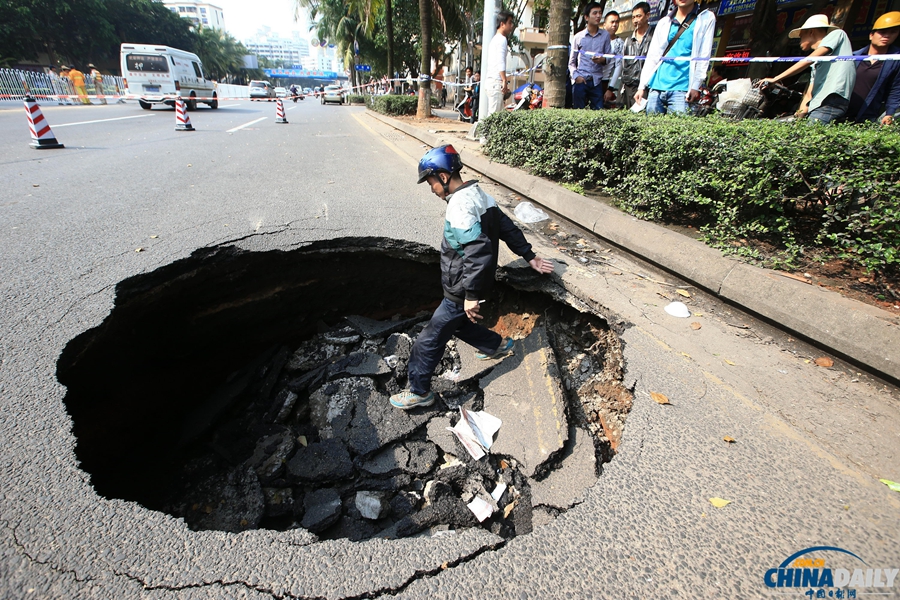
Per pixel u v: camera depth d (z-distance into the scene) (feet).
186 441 10.85
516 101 35.17
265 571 4.67
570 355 10.80
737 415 6.78
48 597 4.37
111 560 4.71
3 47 125.70
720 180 10.77
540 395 9.77
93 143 29.25
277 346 13.78
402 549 4.93
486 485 8.83
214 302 12.44
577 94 24.43
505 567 4.76
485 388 10.84
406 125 39.06
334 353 13.39
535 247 13.14
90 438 8.17
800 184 9.76
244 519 8.79
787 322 8.54
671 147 11.75
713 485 5.67
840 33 13.64
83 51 150.30
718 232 11.17
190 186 18.57
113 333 9.39
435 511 8.33
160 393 10.89
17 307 9.04
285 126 45.73
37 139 25.86
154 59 59.47
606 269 11.71
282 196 17.43
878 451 6.11
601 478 5.81
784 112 18.39
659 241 11.70
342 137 37.01
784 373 7.66
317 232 13.67
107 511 5.19
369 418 10.53
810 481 5.70
